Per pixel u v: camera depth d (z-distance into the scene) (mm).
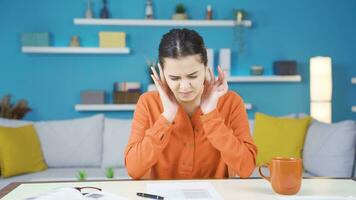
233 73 4238
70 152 3320
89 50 3998
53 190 1001
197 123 1327
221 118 1274
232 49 4223
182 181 1161
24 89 4043
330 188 1079
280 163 1003
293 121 3270
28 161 3059
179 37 1160
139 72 4156
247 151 1264
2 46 3998
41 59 4055
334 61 4301
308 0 4266
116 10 4113
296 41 4270
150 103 1378
